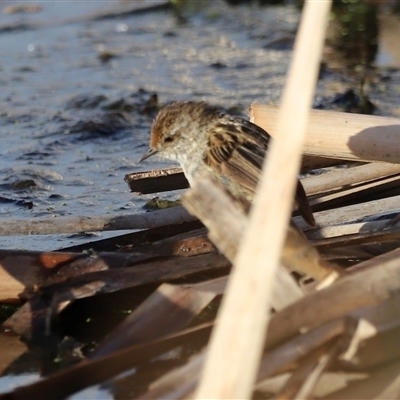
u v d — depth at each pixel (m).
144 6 25.91
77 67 20.62
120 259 9.77
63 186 13.81
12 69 20.48
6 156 15.17
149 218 10.70
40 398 7.82
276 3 25.45
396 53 20.12
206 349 7.73
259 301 6.20
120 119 16.72
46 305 9.48
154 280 9.45
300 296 7.80
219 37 22.88
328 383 7.75
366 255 9.76
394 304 7.73
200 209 7.65
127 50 22.03
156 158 14.92
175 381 7.27
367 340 7.79
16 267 9.67
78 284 9.50
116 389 8.24
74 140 15.92
